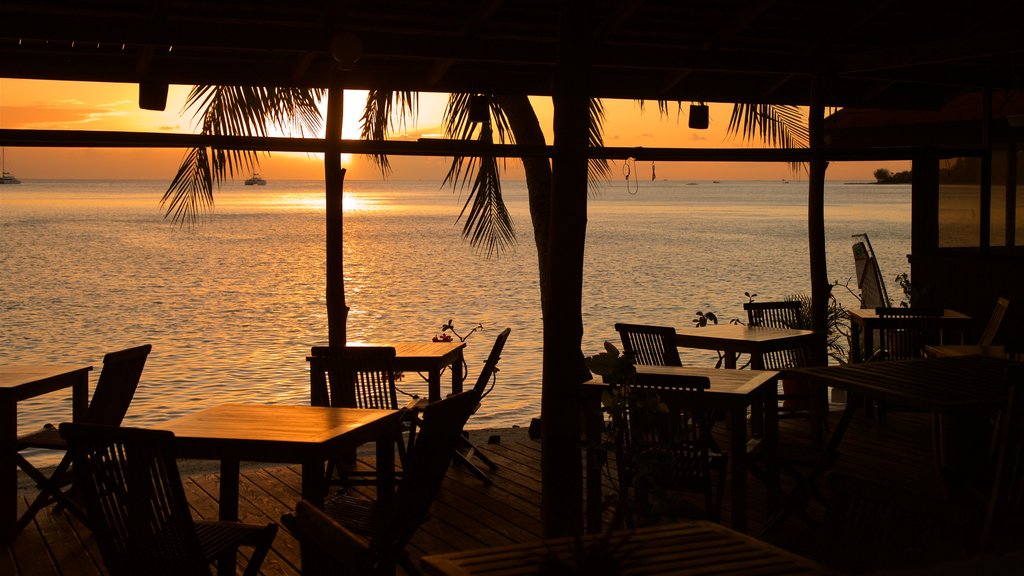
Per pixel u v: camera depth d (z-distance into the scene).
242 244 37.78
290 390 10.15
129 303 18.81
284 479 5.80
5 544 4.71
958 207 9.09
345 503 4.20
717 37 6.66
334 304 6.30
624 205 98.25
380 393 5.55
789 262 27.70
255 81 6.20
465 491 5.59
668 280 22.70
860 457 6.15
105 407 5.04
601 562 1.97
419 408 5.70
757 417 6.23
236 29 5.45
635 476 3.82
